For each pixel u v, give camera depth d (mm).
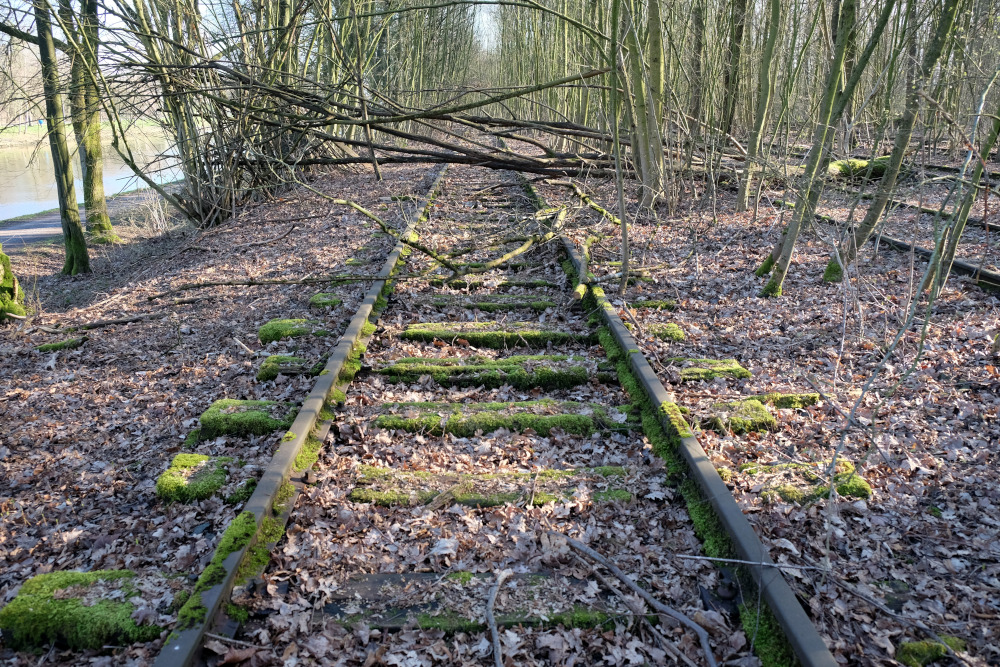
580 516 3670
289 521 3580
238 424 4531
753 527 3416
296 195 13742
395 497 3793
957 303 6395
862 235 6676
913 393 4859
